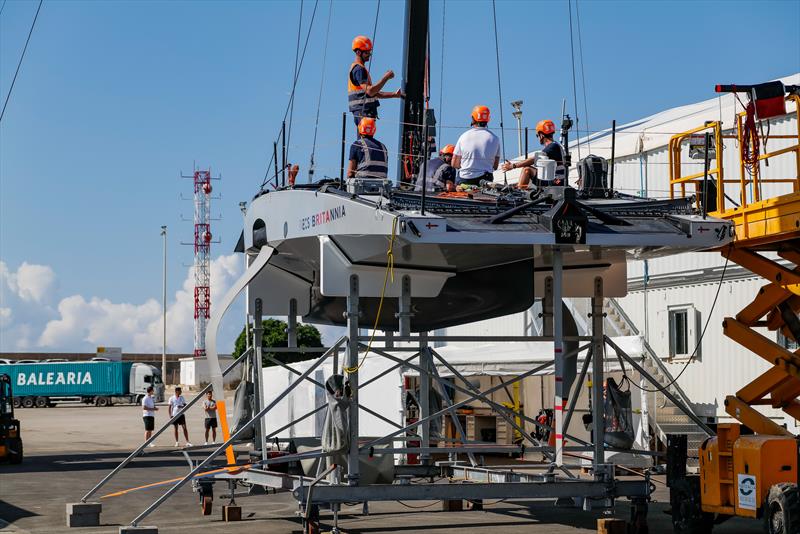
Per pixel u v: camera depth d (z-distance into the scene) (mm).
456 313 15250
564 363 14477
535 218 11352
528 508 16234
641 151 25312
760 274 12352
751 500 10500
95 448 33719
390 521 14531
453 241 10617
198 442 36781
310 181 13547
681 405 13367
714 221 11555
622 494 12312
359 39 13961
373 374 23641
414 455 22328
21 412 69625
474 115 13984
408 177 14508
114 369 79438
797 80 22344
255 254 15344
